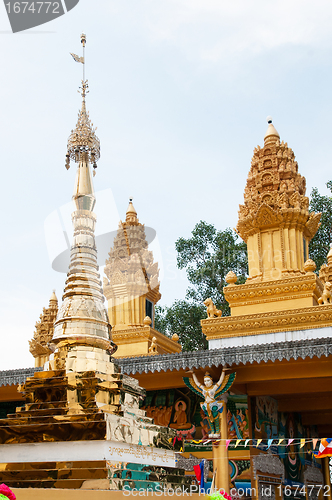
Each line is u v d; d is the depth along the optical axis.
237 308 20.41
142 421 6.24
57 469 5.21
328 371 13.23
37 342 31.78
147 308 26.66
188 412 15.62
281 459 16.69
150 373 14.53
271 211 21.08
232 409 15.11
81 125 7.15
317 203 34.03
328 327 17.83
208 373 13.56
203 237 37.72
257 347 12.56
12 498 3.96
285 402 17.55
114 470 5.18
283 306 19.64
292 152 22.45
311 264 19.72
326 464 20.61
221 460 13.22
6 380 14.64
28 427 5.55
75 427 5.39
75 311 6.41
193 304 37.19
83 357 6.14
